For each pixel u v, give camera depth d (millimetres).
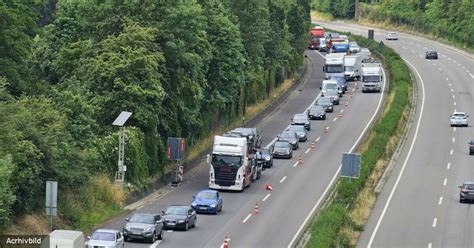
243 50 181250
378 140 156250
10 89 108375
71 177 100938
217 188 126812
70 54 132000
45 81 127500
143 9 137125
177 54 136625
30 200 93938
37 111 101688
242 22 189250
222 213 113000
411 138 174250
